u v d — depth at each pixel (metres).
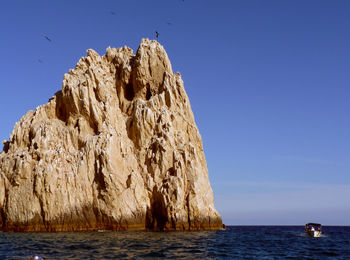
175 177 68.88
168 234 59.00
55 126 75.75
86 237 52.53
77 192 67.62
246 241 55.78
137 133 76.44
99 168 68.38
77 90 76.31
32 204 66.81
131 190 68.06
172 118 77.81
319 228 81.88
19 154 71.75
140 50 85.81
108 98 78.50
